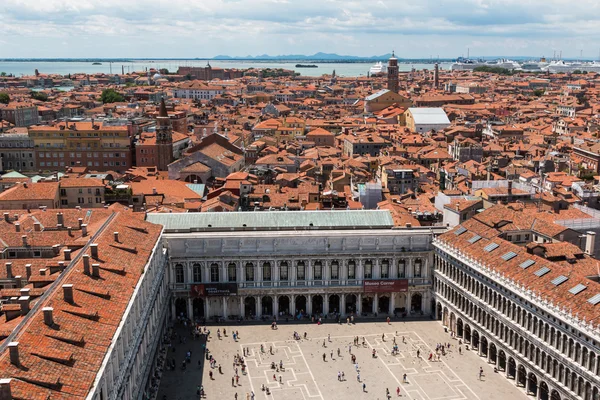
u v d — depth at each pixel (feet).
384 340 467.93
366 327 492.54
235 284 496.23
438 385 401.08
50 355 246.27
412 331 484.74
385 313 520.01
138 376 344.90
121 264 365.81
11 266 374.43
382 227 529.04
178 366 425.69
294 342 464.24
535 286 382.63
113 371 282.36
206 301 502.38
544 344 364.17
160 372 414.41
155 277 422.82
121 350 299.17
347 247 502.79
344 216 533.96
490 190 602.03
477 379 408.46
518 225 490.49
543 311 364.79
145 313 370.94
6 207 608.19
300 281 504.84
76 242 398.21
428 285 513.45
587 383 328.08
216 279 502.38
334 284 506.89
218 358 438.40
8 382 209.67
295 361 434.30
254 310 514.68
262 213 530.68
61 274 327.06
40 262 391.45
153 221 517.14
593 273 413.59
